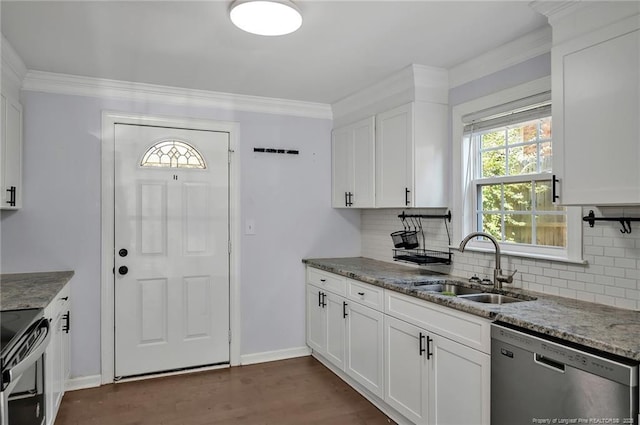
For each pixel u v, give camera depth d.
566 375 1.56
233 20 2.11
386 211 3.79
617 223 2.03
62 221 3.16
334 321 3.41
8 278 2.86
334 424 2.68
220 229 3.65
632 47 1.67
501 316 1.87
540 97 2.39
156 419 2.72
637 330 1.62
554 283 2.33
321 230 4.05
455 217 3.01
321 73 3.09
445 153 3.06
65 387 2.98
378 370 2.81
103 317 3.27
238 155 3.71
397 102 3.16
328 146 4.08
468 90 2.89
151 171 3.43
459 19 2.22
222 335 3.65
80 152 3.21
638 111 1.64
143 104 3.40
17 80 2.86
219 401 2.99
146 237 3.41
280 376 3.45
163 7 2.08
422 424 2.38
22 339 1.76
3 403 1.53
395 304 2.65
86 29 2.33
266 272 3.83
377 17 2.19
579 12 1.87
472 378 2.04
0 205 2.53
